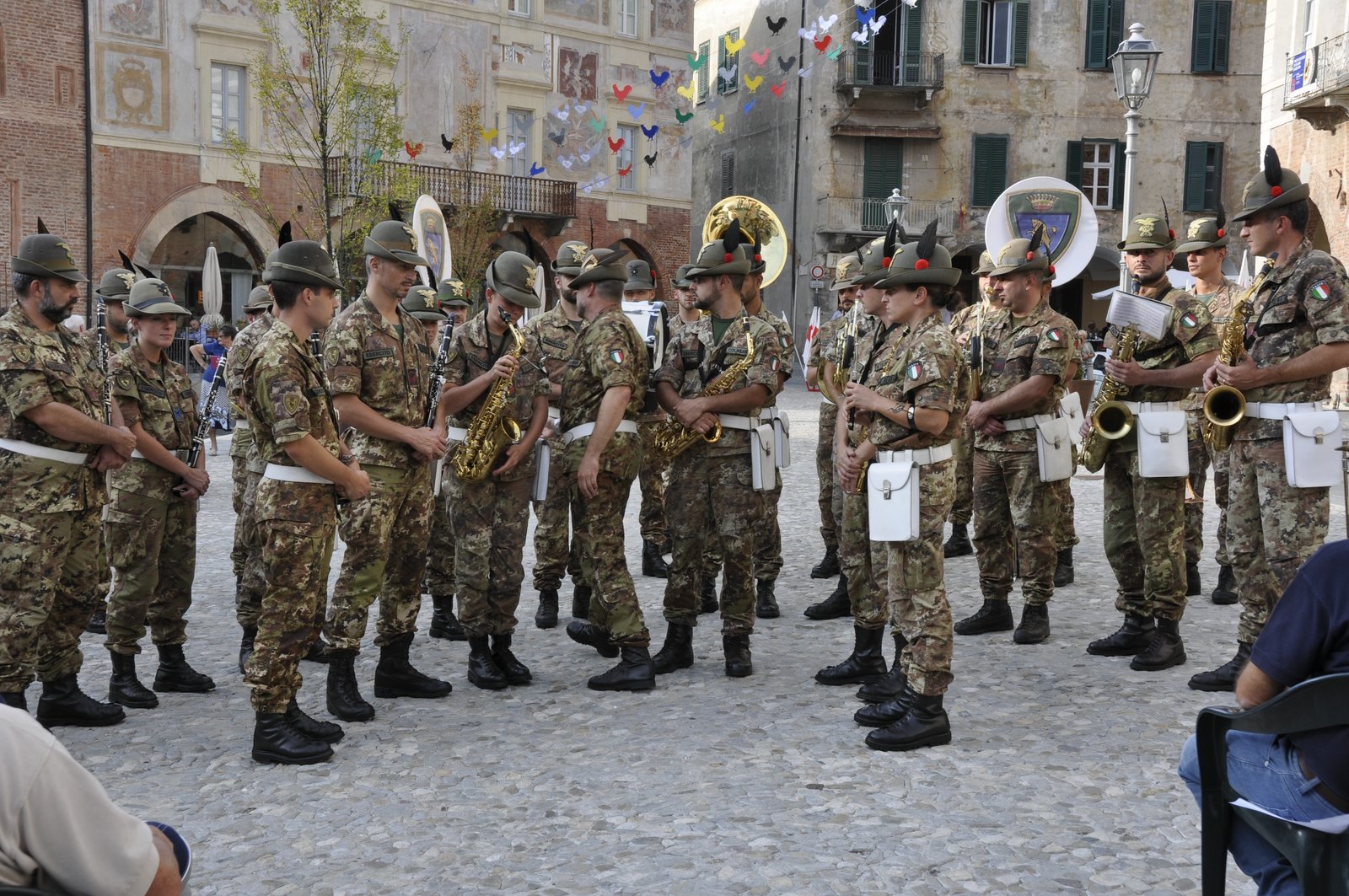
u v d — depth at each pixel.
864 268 5.68
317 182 27.81
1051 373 6.96
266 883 3.94
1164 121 37.16
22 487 5.30
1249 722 2.80
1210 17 36.69
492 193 29.92
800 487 14.97
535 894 3.84
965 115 37.75
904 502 5.21
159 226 26.25
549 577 7.88
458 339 6.59
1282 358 5.81
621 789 4.78
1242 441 6.02
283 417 4.99
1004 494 7.39
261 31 26.55
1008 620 7.55
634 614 6.33
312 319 5.21
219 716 5.86
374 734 5.54
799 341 39.56
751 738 5.43
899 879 3.92
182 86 26.38
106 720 5.71
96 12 25.12
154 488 6.05
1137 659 6.57
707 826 4.38
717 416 6.45
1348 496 5.74
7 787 1.91
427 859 4.12
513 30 31.53
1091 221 9.43
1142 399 6.78
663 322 6.87
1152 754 5.13
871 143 38.22
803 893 3.83
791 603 8.48
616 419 6.19
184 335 26.52
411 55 29.66
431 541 7.48
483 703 6.08
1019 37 37.41
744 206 8.10
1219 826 2.94
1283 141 23.75
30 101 24.34
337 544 10.66
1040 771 4.93
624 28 33.94
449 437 6.51
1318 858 2.64
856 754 5.19
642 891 3.85
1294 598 2.77
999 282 7.27
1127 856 4.09
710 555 7.95
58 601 5.61
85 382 5.56
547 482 6.64
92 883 2.00
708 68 44.53
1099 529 11.43
